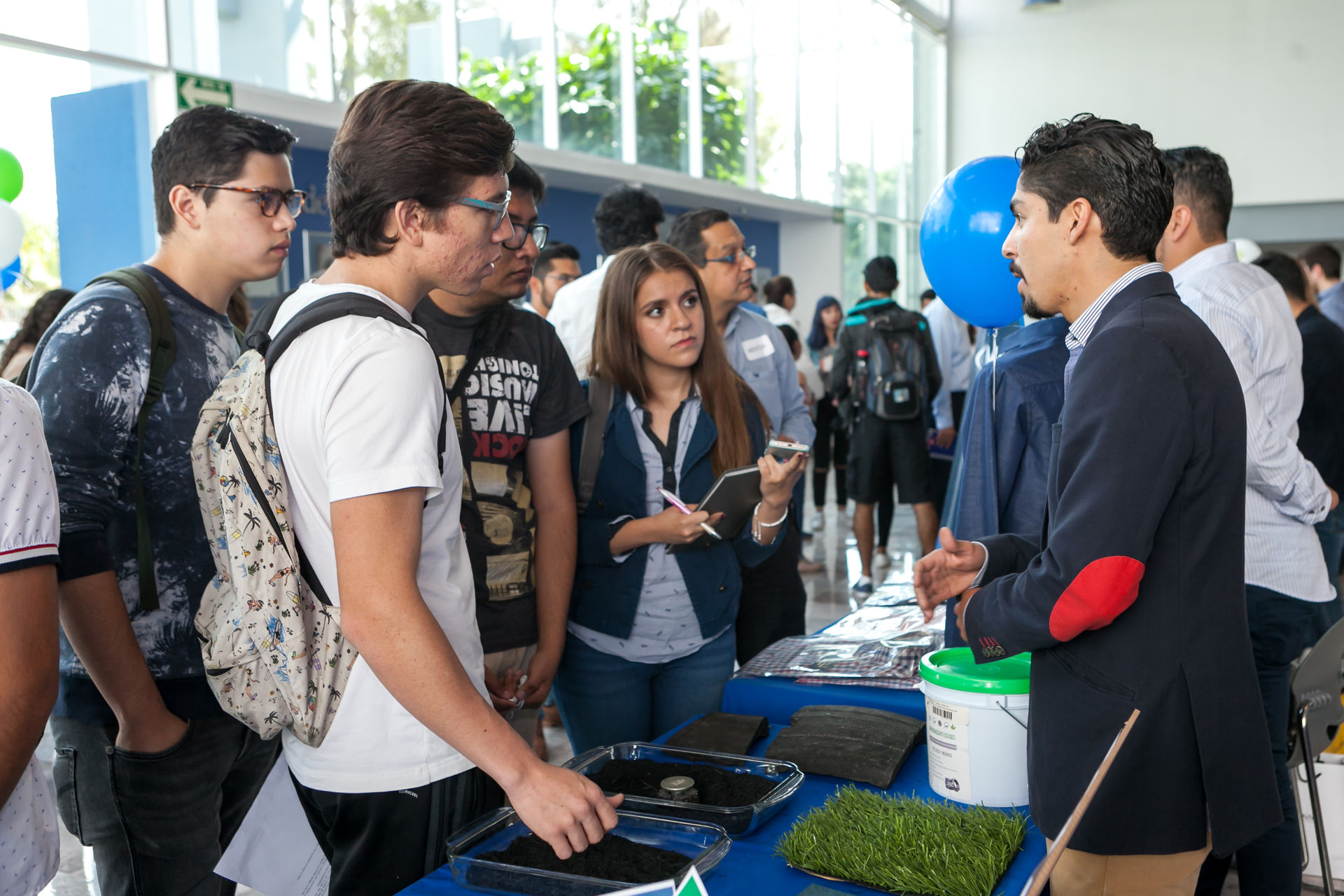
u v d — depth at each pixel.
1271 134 13.26
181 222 1.62
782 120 12.00
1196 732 1.23
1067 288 1.31
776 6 11.64
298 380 1.05
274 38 5.90
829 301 8.46
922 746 1.65
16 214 2.01
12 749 1.04
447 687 1.01
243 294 2.20
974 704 1.40
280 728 1.19
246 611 1.10
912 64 14.71
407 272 1.13
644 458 2.12
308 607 1.12
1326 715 2.12
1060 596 1.19
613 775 1.49
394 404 1.02
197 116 1.59
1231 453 1.23
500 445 1.78
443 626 1.15
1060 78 14.31
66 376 1.45
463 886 1.18
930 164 15.33
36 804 1.14
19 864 1.12
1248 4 13.18
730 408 2.14
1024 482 1.98
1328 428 3.08
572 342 3.18
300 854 1.31
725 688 1.95
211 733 1.63
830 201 13.14
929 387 5.43
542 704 1.85
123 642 1.44
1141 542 1.17
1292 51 13.05
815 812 1.33
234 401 1.11
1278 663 2.06
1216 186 2.16
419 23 6.91
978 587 1.45
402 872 1.18
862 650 2.01
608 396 2.11
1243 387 2.02
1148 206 1.25
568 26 8.48
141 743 1.50
